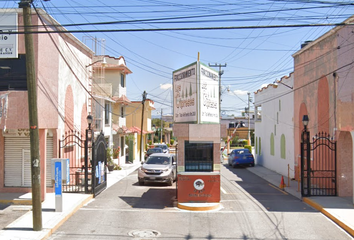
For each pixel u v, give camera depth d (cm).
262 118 2883
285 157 2172
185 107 1348
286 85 2080
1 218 1052
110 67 2856
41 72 1235
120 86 2961
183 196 1257
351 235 916
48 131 1410
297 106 1911
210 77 1334
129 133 3303
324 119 1531
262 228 970
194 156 1277
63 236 888
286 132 2139
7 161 1384
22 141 1382
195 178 1261
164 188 1666
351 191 1362
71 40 1639
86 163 1412
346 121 1291
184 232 928
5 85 1286
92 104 2141
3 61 1288
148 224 1004
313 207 1238
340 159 1366
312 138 1600
